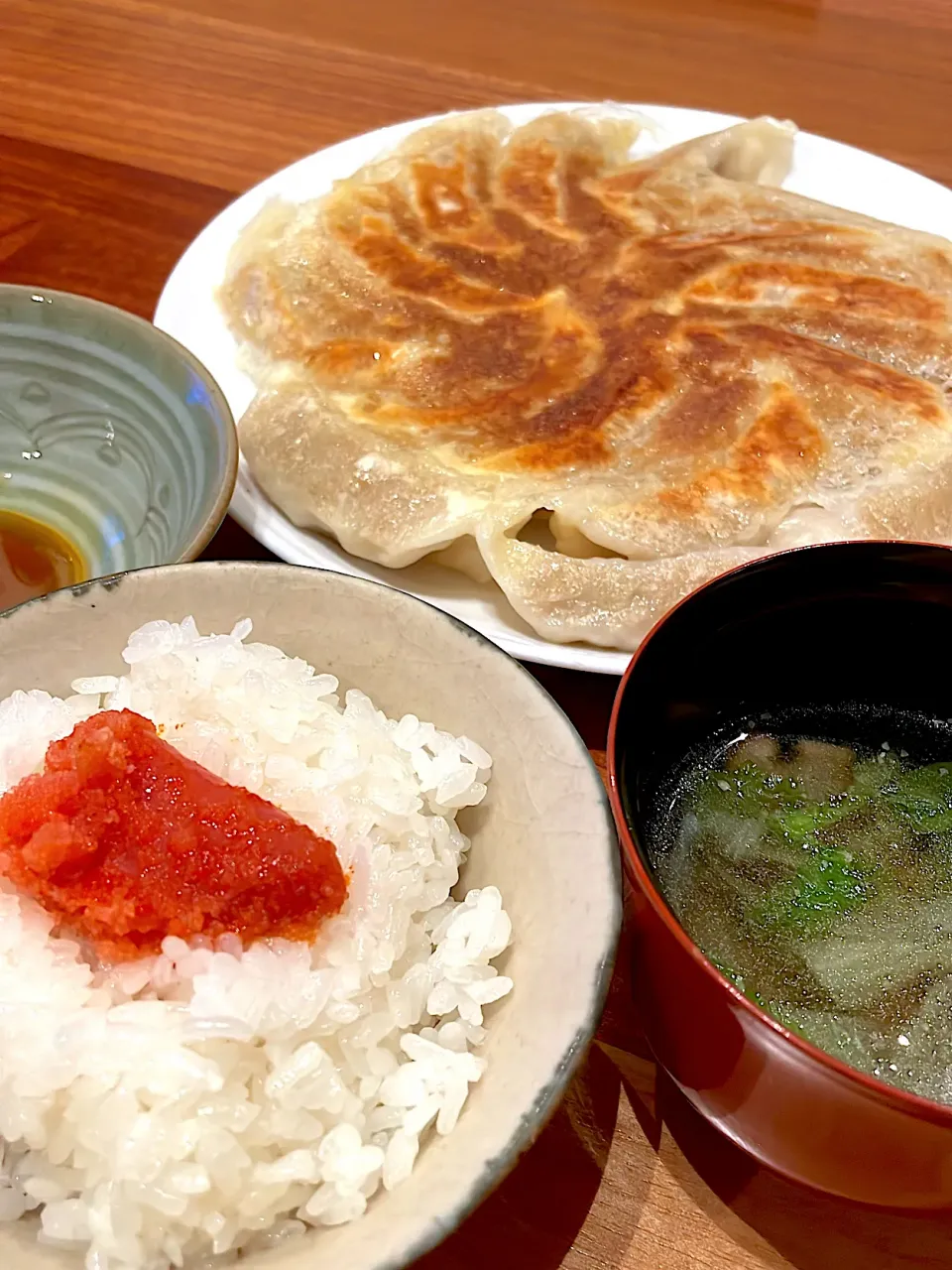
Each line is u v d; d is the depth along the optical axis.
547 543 0.30
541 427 0.30
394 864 0.20
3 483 0.30
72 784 0.18
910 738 0.21
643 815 0.20
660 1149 0.20
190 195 0.41
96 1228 0.16
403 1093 0.18
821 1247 0.19
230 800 0.19
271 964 0.18
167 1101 0.17
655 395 0.31
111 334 0.28
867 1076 0.15
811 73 0.50
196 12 0.52
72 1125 0.17
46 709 0.20
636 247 0.35
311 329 0.33
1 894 0.18
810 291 0.34
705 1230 0.19
